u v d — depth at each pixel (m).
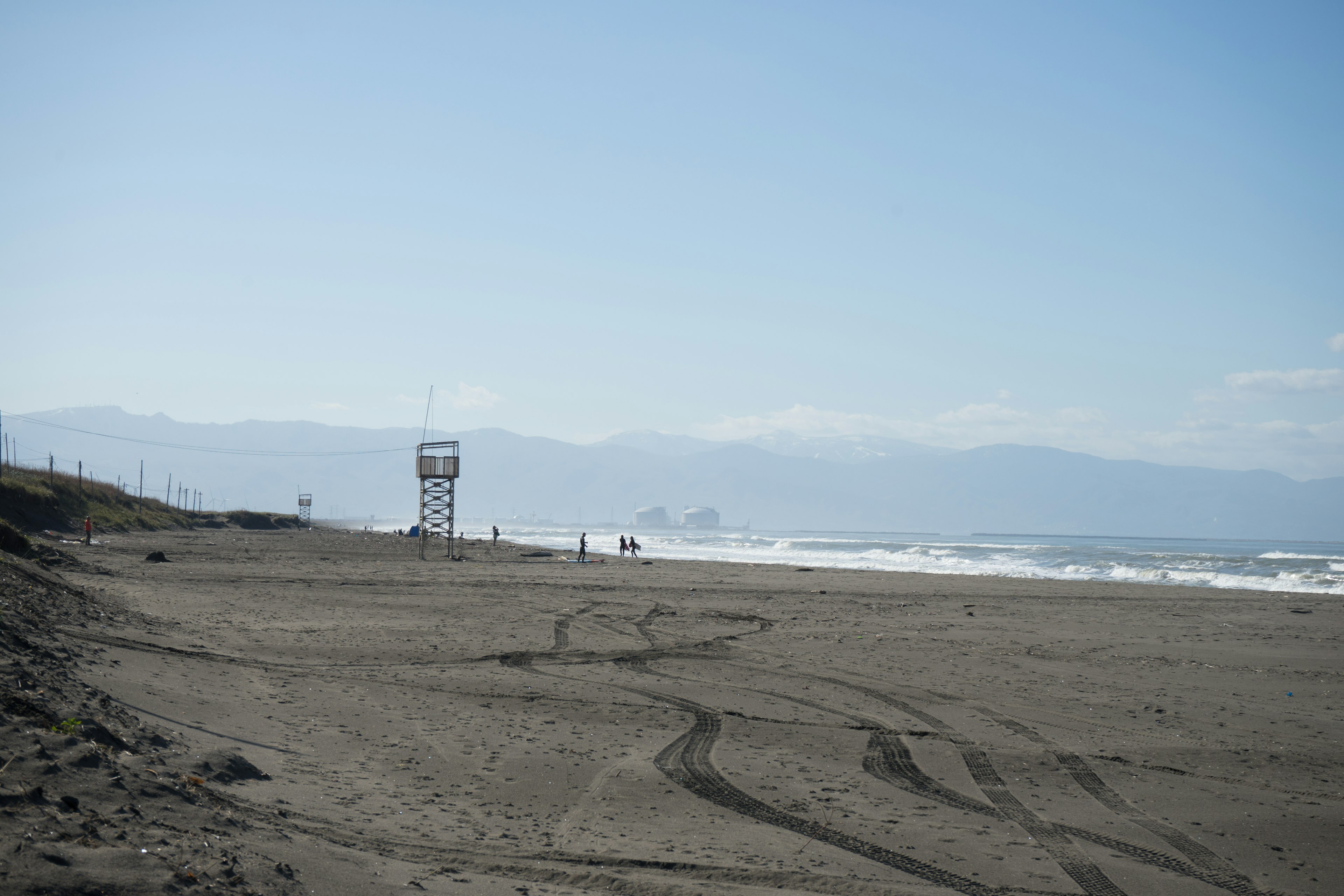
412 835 6.32
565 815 7.17
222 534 80.31
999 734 10.65
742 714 11.46
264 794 6.74
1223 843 7.05
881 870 6.19
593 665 15.27
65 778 5.27
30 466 87.50
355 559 48.16
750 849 6.51
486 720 10.59
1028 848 6.80
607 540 134.75
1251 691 13.75
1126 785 8.65
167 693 9.82
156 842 4.77
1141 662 16.48
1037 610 25.97
